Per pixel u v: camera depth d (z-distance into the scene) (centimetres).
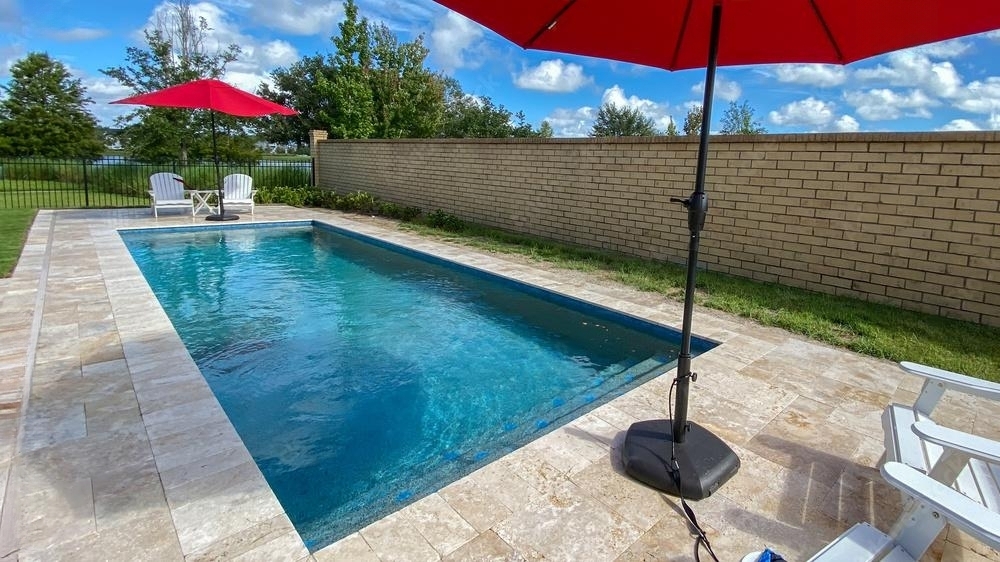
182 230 989
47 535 198
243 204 1160
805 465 264
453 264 744
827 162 577
